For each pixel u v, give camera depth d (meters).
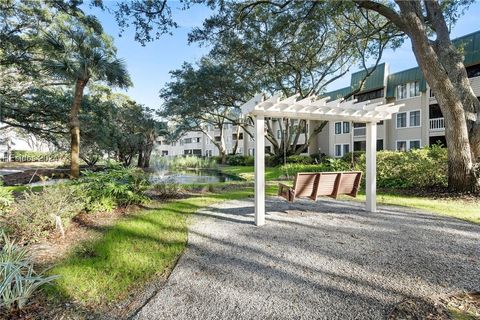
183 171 20.69
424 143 18.38
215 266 2.91
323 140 27.20
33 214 3.69
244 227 4.36
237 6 10.54
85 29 11.06
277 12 11.26
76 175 10.63
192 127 32.81
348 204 6.15
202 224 4.54
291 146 22.08
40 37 12.65
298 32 13.02
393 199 6.59
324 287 2.42
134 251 3.33
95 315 2.12
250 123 23.23
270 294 2.32
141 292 2.45
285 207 5.84
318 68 17.23
